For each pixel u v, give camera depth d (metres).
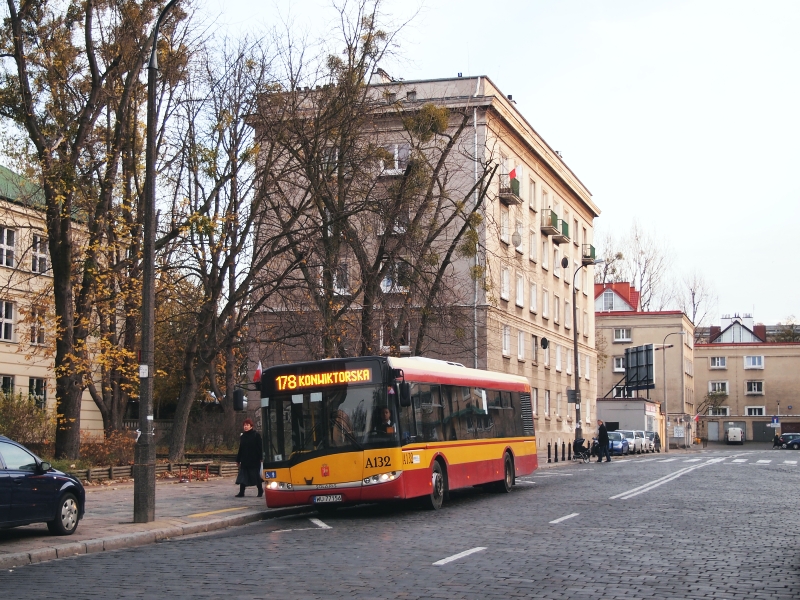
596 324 93.94
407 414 18.53
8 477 13.16
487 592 9.38
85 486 24.20
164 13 17.08
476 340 37.72
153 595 9.42
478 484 22.09
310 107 30.83
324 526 16.64
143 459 16.27
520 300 53.41
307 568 11.20
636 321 93.12
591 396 70.38
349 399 18.23
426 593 9.34
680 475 32.78
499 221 49.53
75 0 28.11
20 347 30.48
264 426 18.67
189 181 30.59
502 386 25.02
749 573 10.68
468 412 22.05
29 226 28.27
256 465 21.94
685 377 93.06
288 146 29.83
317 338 29.58
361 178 30.91
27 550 12.49
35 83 27.52
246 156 28.41
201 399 44.47
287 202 29.98
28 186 34.72
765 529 15.51
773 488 26.17
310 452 18.12
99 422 48.59
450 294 35.56
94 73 27.80
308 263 29.94
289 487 18.14
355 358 18.41
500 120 49.00
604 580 10.13
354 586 9.80
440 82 47.84
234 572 10.98
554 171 60.41
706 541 13.75
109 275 27.72
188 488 24.91
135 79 28.55
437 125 31.62
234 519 17.31
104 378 30.53
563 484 27.84
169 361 36.75
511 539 13.98
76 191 26.89
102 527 15.52
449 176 36.84
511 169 51.66
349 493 17.88
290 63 29.98
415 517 17.88
